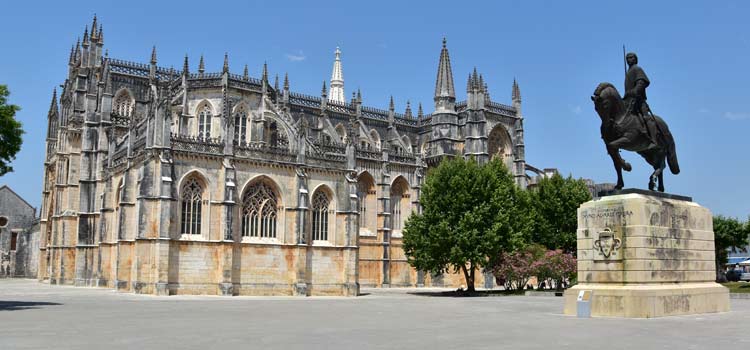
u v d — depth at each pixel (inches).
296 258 3110.2
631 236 1441.9
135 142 3100.4
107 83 3922.2
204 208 2938.0
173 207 2842.0
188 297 2650.1
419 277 4387.3
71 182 4040.4
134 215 3004.4
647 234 1448.1
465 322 1419.8
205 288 2881.4
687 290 1502.2
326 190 3307.1
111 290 3149.6
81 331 1208.8
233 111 3713.1
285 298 2807.6
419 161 4532.5
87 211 3846.0
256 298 2738.7
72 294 2736.2
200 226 2925.7
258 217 3093.0
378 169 4311.0
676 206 1536.7
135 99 4094.5
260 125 3774.6
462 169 3380.9
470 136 4864.7
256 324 1375.5
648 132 1549.0
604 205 1494.8
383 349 940.6
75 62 4466.0
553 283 4318.4
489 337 1097.4
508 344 996.6
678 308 1471.5
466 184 3302.2
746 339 1039.6
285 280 3105.3
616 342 1008.9
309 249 3184.1
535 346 969.5
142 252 2802.7
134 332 1192.2
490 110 4972.9
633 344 983.0
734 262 6245.1
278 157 3152.1
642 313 1402.6
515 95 5177.2
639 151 1566.2
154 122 2847.0
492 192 3341.5
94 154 3907.5
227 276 2903.5
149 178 2832.2
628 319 1370.6
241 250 3004.4
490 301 2471.7
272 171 3137.3
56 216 4148.6
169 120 2871.6
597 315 1459.2
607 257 1470.2
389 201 4318.4
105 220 3444.9
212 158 2967.5
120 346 980.6
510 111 5132.9
